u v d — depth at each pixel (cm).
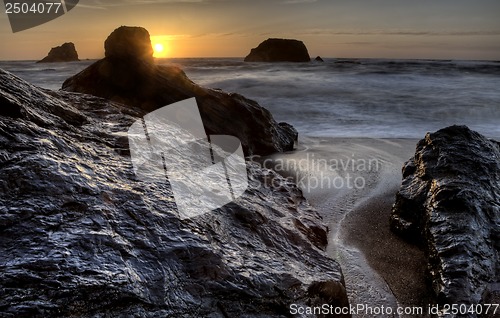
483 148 538
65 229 251
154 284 244
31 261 223
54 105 409
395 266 400
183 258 270
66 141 346
